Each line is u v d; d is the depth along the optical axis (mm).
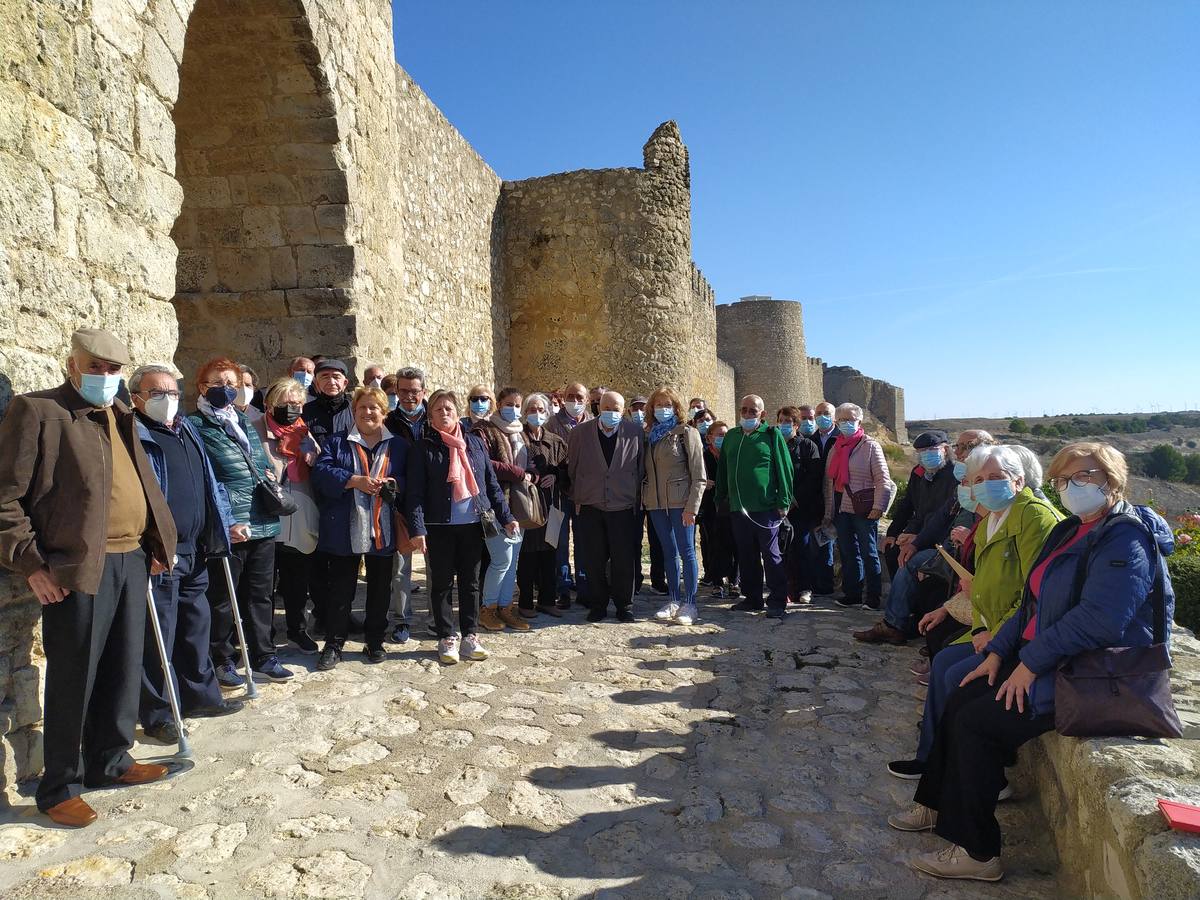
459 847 2758
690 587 6160
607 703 4246
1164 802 2092
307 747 3535
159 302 4129
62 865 2562
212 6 5594
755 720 4105
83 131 3539
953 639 4176
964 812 2723
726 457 6586
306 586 5000
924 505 5695
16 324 3105
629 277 15891
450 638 4859
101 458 2916
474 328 14570
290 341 6602
